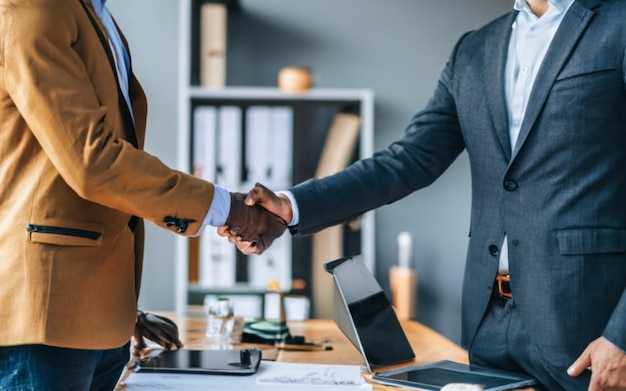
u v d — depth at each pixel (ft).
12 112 4.85
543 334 5.53
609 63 5.45
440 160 6.86
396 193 6.75
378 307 6.45
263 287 14.79
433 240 15.94
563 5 5.76
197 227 5.31
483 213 6.07
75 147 4.73
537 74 5.68
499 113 5.96
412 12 15.97
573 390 5.45
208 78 15.05
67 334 4.80
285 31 15.81
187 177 5.24
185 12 14.42
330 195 6.51
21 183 4.88
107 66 5.19
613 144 5.50
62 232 4.84
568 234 5.49
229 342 7.20
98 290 5.03
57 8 4.79
